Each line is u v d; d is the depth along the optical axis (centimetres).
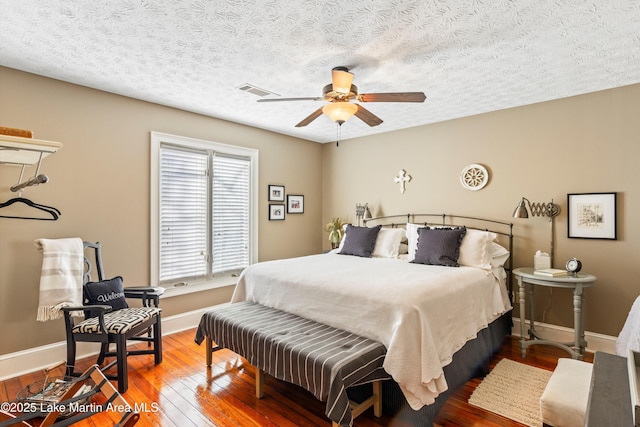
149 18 194
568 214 321
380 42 220
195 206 382
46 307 248
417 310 202
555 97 324
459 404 224
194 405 223
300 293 262
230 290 417
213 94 321
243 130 428
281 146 477
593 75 273
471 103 341
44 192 276
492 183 367
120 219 320
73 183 291
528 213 343
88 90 300
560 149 325
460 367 238
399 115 382
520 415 211
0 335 256
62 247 262
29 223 269
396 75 273
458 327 239
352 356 189
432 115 382
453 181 397
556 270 301
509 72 267
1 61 249
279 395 236
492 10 184
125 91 312
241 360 292
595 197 306
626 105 292
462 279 264
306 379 191
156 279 346
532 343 302
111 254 314
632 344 210
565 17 190
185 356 300
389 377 202
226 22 197
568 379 166
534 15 188
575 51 232
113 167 315
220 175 406
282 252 480
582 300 289
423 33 208
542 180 335
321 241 539
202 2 178
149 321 269
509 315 346
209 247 395
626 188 292
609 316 301
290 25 200
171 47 229
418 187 428
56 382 232
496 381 254
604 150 303
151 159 341
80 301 266
